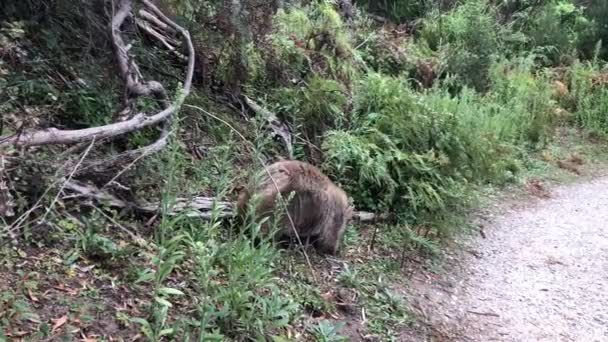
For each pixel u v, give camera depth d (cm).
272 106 722
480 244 698
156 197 489
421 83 1039
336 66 852
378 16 1379
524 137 1110
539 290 603
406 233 625
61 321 343
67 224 414
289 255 527
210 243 441
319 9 1012
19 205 395
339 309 483
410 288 555
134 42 620
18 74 478
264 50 765
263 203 489
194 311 388
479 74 1148
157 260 361
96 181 459
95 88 543
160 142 478
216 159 575
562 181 988
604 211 859
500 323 530
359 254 587
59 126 497
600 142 1215
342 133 700
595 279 640
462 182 751
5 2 521
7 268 366
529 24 1562
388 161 693
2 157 384
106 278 390
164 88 611
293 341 404
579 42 1558
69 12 576
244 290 401
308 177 525
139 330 359
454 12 1355
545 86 1282
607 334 535
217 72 716
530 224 783
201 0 679
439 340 484
